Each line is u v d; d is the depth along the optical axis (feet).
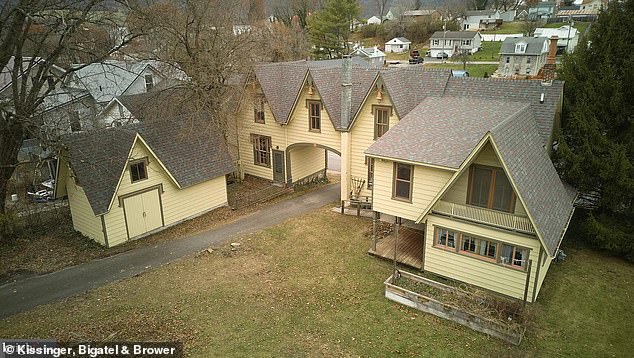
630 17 62.39
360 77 84.38
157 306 51.42
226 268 61.00
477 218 51.93
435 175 56.90
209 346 43.96
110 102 116.47
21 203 89.35
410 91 77.20
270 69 98.32
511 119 55.26
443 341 45.44
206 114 86.07
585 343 45.21
